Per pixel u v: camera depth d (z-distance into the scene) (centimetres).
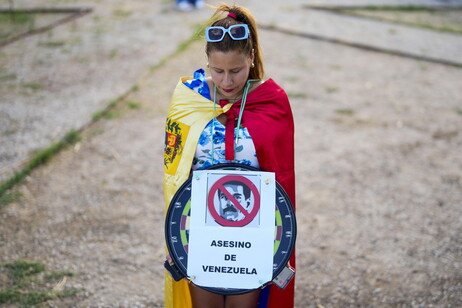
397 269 390
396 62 925
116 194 482
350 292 363
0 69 784
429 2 1409
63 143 565
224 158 229
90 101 687
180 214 220
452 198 498
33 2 1187
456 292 363
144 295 353
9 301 335
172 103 236
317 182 521
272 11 1201
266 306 256
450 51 993
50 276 364
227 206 218
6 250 390
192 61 855
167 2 1252
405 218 462
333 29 1088
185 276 218
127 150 568
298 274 383
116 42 938
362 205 482
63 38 948
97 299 346
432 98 765
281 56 916
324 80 816
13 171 505
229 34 212
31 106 660
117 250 401
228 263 217
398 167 557
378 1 1375
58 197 470
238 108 229
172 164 232
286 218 219
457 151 600
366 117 687
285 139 233
